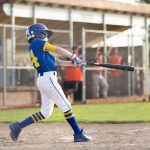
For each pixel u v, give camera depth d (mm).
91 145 12406
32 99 27609
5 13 27453
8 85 26766
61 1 29078
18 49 27531
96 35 31484
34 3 28406
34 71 27734
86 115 21422
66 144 12703
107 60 30391
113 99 30500
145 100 32312
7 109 25375
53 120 19156
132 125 17703
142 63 32812
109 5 31297
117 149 11688
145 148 11852
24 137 14383
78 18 30406
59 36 29125
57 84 12609
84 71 29156
